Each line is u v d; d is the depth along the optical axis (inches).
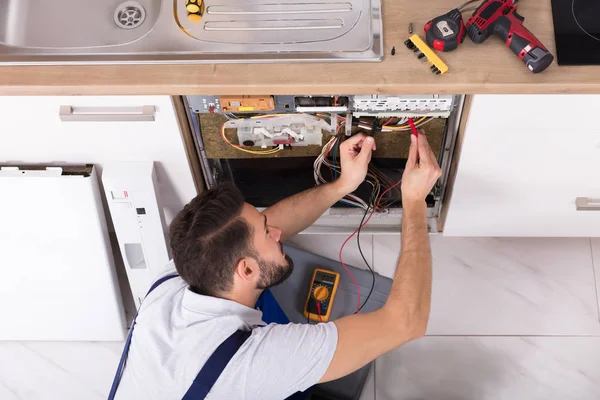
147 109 68.5
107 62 63.9
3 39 71.9
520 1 64.3
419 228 65.2
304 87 62.3
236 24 65.6
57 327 89.8
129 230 82.3
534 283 91.9
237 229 55.2
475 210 83.0
